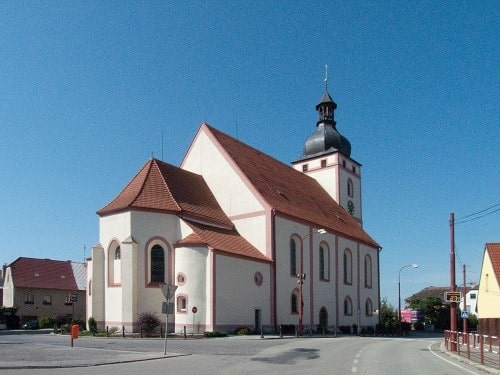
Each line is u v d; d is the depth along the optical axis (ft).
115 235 143.74
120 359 72.59
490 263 114.73
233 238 159.02
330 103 246.27
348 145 244.83
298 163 246.47
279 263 162.61
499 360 70.18
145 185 150.51
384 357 79.82
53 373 56.24
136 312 137.49
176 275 141.90
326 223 194.49
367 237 228.02
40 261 254.06
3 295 247.50
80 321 166.50
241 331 140.26
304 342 114.32
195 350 90.68
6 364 63.57
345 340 128.06
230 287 142.51
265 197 166.61
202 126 182.91
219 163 175.73
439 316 294.25
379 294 230.27
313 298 178.91
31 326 200.95
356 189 246.06
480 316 123.03
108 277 143.23
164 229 145.28
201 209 160.76
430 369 63.21
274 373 57.82
